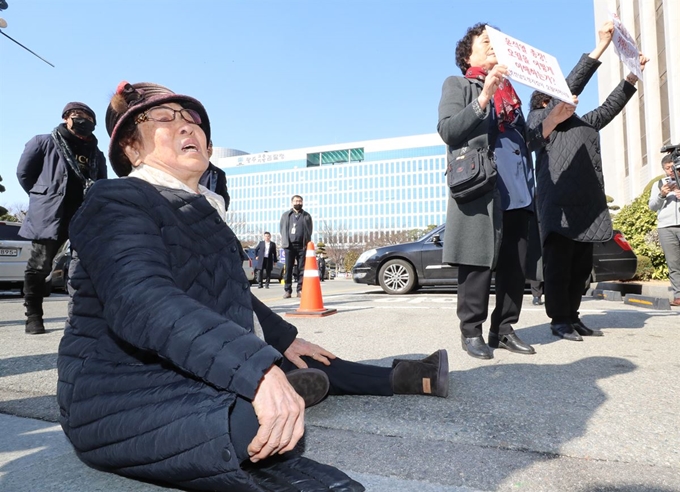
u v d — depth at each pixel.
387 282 8.91
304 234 8.79
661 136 18.30
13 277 8.95
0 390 2.23
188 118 1.45
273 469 1.16
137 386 1.14
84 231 1.16
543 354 2.86
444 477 1.28
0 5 6.33
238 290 1.33
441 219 112.50
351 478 1.22
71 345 1.29
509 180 2.78
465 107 2.59
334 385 1.91
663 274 8.73
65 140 3.84
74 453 1.49
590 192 3.27
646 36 18.92
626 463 1.36
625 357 2.75
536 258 2.98
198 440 1.02
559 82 2.68
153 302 1.02
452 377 2.33
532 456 1.42
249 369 0.98
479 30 2.87
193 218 1.32
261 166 131.50
